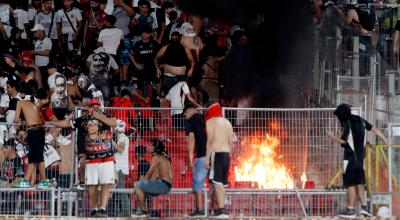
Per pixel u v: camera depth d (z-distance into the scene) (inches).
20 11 2028.8
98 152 1549.0
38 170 1665.8
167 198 1601.9
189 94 1847.9
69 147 1658.5
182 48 1905.8
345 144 1553.9
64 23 2031.3
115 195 1593.3
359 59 1780.3
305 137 1625.2
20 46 1987.0
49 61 1987.0
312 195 1594.5
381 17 1955.0
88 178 1551.4
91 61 1945.1
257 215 1592.0
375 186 1598.2
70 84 1871.3
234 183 1621.6
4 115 1800.0
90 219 1531.7
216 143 1544.0
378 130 1574.8
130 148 1627.7
